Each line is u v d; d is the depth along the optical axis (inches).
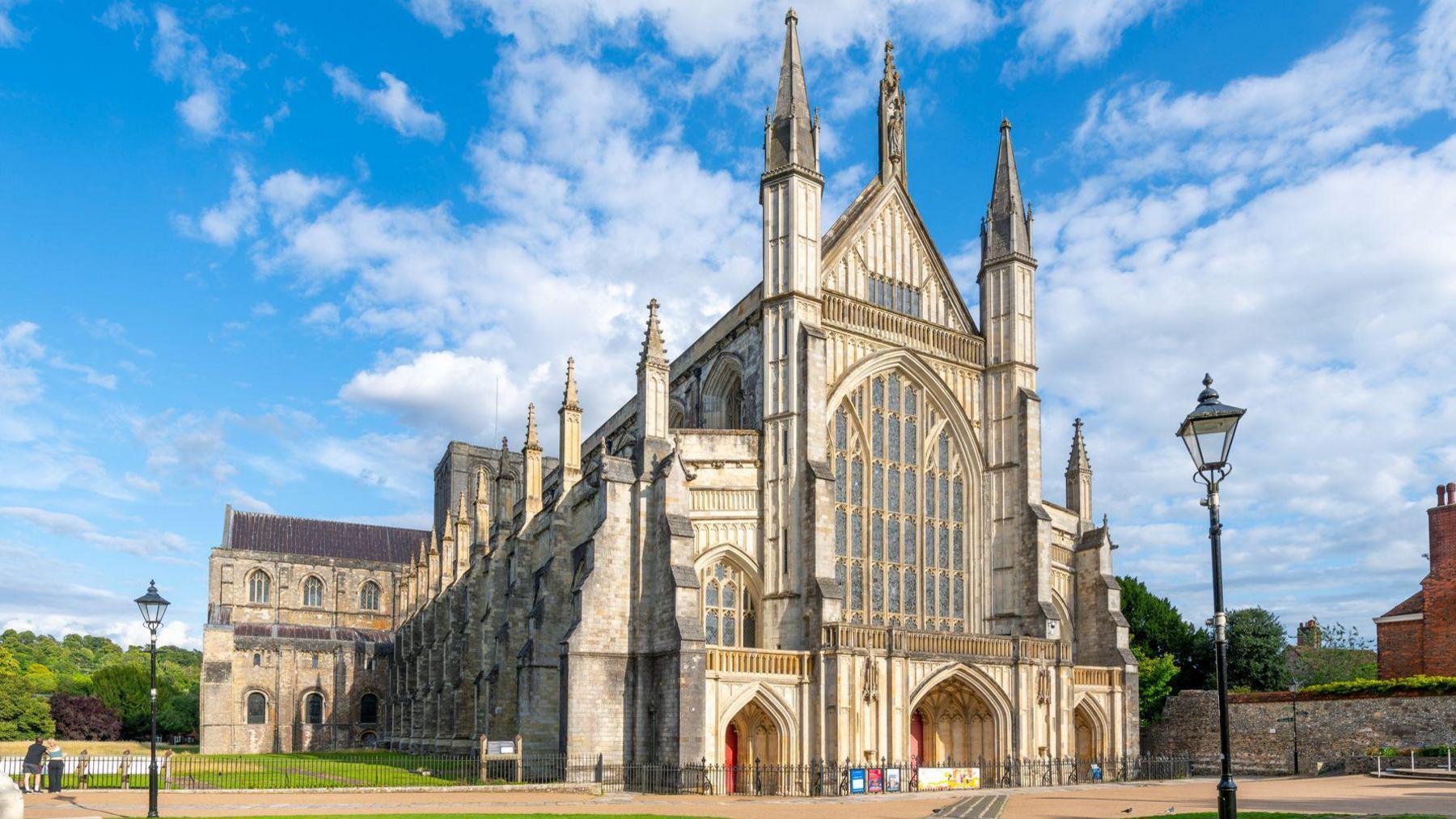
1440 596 2859.3
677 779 2118.6
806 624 2363.4
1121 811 1636.3
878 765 2220.7
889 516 2709.2
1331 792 1893.5
